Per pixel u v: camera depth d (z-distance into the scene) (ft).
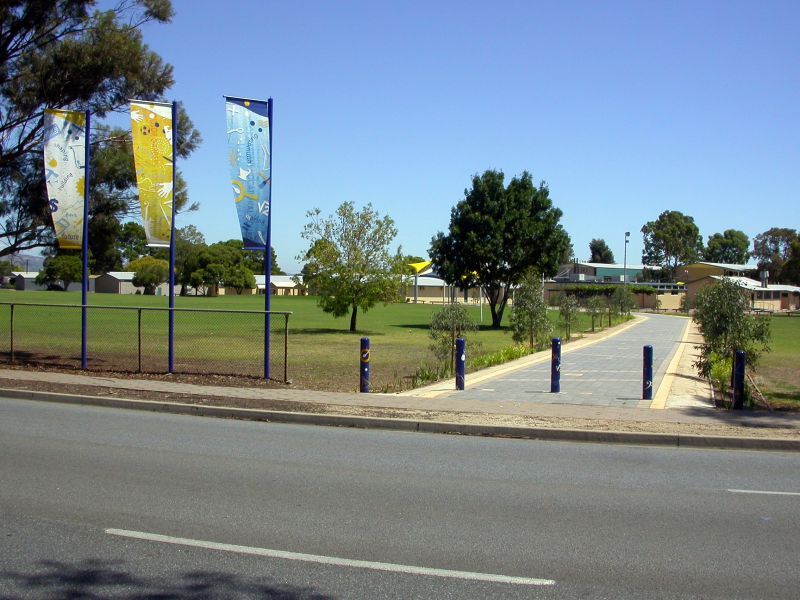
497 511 23.47
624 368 70.95
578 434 37.40
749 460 32.71
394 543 20.13
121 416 42.78
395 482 27.22
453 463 30.89
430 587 17.03
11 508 23.03
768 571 18.34
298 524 21.74
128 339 100.12
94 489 25.44
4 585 16.89
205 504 23.75
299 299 331.98
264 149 54.85
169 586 16.92
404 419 40.47
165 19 69.15
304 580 17.37
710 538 20.95
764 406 48.57
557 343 52.06
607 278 367.04
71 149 60.95
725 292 62.23
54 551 19.17
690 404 47.52
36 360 69.82
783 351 99.91
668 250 425.69
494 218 151.74
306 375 64.95
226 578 17.43
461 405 45.55
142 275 361.71
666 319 215.10
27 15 63.16
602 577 17.81
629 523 22.35
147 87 69.36
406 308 270.46
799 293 323.37
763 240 441.68
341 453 32.71
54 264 402.31
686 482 27.99
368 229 128.36
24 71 64.44
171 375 59.26
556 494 25.80
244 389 52.49
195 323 143.74
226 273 381.81
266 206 55.31
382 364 75.77
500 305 157.69
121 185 70.64
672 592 16.93
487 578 17.65
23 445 33.14
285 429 39.34
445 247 155.63
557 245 153.69
